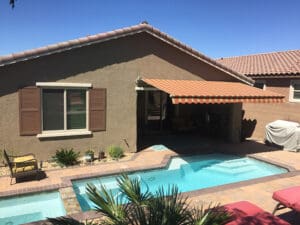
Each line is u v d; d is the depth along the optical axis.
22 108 19.47
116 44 21.92
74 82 20.77
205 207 13.19
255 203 13.90
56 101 20.53
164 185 19.06
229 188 15.71
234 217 9.49
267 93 23.75
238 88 24.52
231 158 24.05
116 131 22.84
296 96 28.17
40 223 11.27
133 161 21.22
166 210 6.91
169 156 22.59
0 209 14.60
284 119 29.06
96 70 21.42
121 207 7.64
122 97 22.70
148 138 29.41
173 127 32.22
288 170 19.83
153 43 23.42
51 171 18.64
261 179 17.31
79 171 18.72
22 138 19.78
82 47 20.69
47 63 19.73
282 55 36.25
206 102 20.09
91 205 15.58
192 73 25.48
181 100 19.08
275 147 26.55
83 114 21.61
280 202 11.66
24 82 19.30
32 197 15.30
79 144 21.59
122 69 22.42
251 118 32.72
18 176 16.39
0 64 18.14
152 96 31.70
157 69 23.88
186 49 24.58
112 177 18.58
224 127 29.77
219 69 26.53
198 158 23.89
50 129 20.62
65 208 13.87
